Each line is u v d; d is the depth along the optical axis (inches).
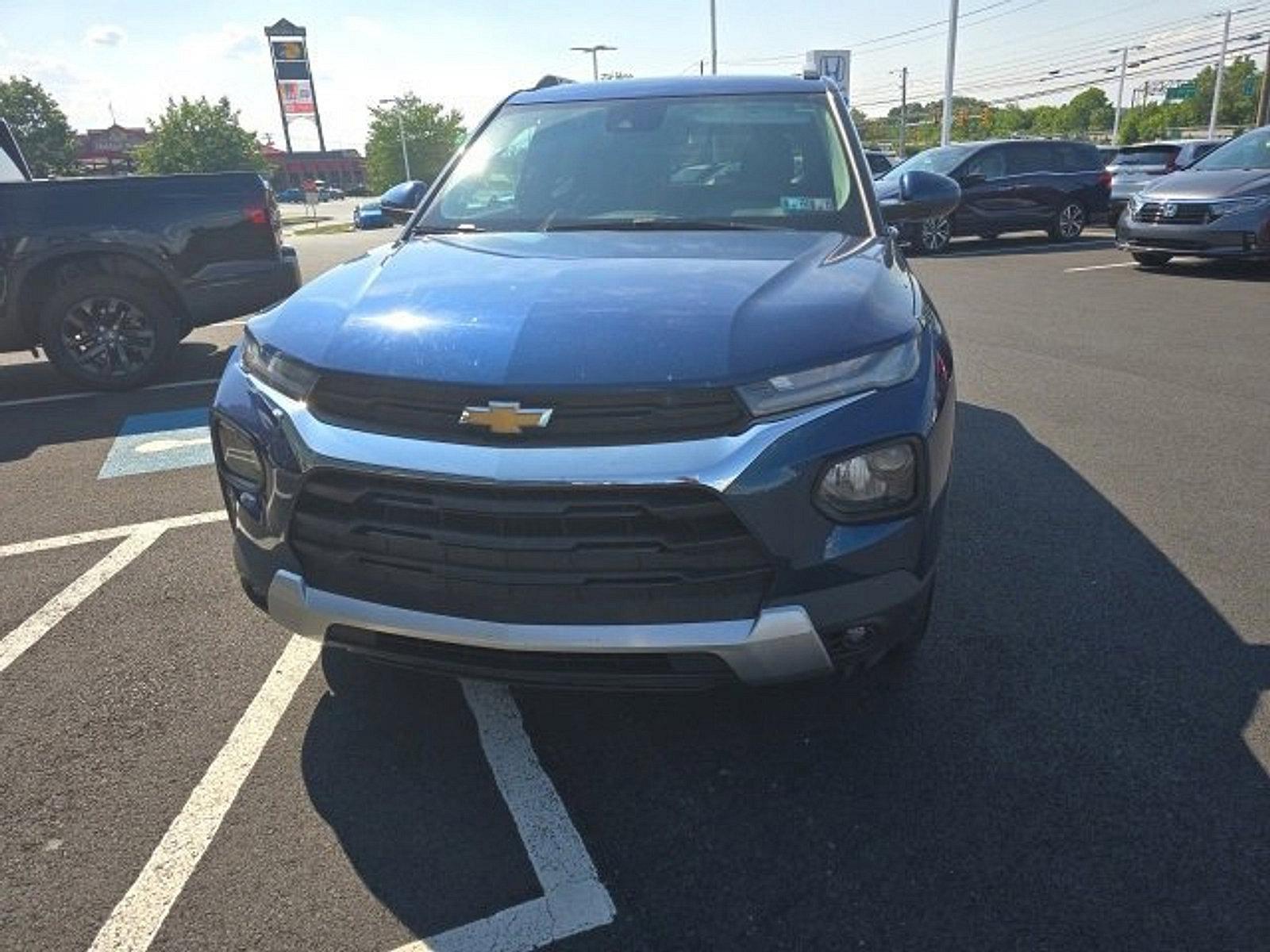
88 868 87.0
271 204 271.7
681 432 79.7
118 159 3868.1
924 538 88.0
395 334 88.7
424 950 77.9
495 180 141.9
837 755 100.3
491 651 85.6
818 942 77.8
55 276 260.4
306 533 90.6
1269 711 105.6
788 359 82.4
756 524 79.4
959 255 564.7
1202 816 89.8
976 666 115.5
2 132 337.7
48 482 193.2
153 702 113.1
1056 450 194.9
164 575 147.9
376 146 3582.7
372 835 91.0
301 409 89.1
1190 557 144.0
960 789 94.5
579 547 80.4
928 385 89.1
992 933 77.8
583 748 103.1
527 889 84.0
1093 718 105.0
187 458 207.9
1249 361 270.2
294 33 4084.6
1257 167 426.6
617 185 136.4
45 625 132.1
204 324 273.3
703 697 111.0
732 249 112.7
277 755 102.9
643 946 78.0
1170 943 76.1
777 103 146.8
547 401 79.9
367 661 121.2
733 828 90.7
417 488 82.8
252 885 84.8
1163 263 466.3
